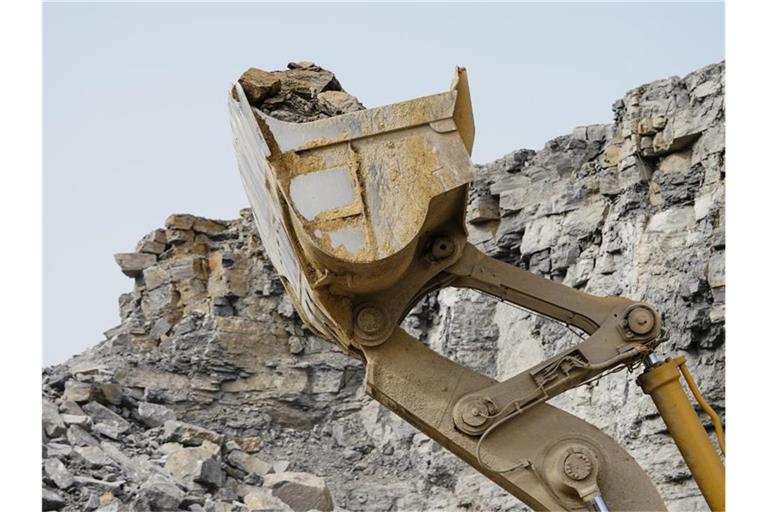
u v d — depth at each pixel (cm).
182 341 2572
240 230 2800
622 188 2144
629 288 2039
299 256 625
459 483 2200
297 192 599
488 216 2444
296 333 2616
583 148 2353
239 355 2559
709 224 1936
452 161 600
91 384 1875
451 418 625
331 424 2516
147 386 2480
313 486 1758
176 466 1664
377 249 592
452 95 609
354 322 643
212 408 2498
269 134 608
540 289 656
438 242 655
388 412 2484
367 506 2248
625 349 631
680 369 637
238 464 1783
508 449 616
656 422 1889
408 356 641
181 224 2762
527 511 2059
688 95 2070
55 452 1509
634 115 2112
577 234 2234
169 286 2711
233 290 2633
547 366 627
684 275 1944
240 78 691
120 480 1476
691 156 2045
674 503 1806
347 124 607
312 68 737
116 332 2719
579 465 600
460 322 2464
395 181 599
